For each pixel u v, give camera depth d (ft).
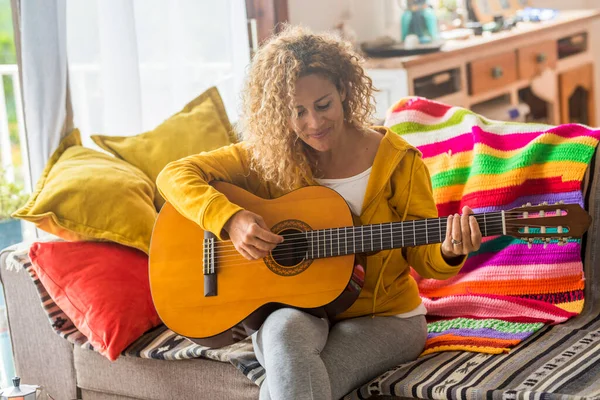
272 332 5.67
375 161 6.31
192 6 10.47
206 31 10.64
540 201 6.91
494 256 7.02
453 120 7.59
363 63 6.40
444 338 6.48
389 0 14.24
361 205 6.39
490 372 5.80
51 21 8.42
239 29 11.12
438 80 12.62
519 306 6.66
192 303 6.34
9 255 7.66
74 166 7.84
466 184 7.25
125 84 9.42
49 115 8.54
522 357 5.98
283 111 6.13
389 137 6.37
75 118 9.24
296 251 6.15
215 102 8.77
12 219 11.91
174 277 6.45
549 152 6.98
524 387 5.49
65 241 7.48
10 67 11.82
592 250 6.78
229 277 6.30
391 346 6.11
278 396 5.39
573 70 15.43
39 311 7.62
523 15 15.03
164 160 8.15
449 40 13.75
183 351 6.69
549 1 17.07
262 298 6.17
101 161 7.95
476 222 5.50
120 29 9.32
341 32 13.76
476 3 14.58
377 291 6.36
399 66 12.02
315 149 6.40
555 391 5.35
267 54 6.27
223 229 6.22
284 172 6.38
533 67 14.32
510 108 14.01
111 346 6.91
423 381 5.81
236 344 6.78
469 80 13.10
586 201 6.82
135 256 7.42
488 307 6.79
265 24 12.84
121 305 7.06
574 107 16.12
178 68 10.42
